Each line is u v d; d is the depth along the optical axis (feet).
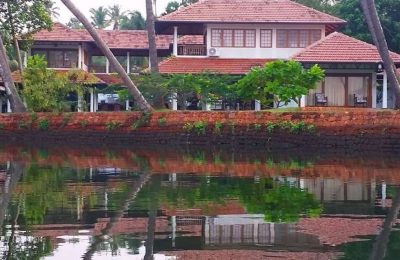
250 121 90.63
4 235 29.04
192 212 35.45
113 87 112.47
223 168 61.72
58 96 111.65
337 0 193.77
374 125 82.43
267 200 40.01
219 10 123.13
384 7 151.74
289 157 75.97
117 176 54.65
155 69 110.01
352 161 70.08
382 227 30.99
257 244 27.30
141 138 98.27
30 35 124.57
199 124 93.56
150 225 31.58
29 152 85.30
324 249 26.22
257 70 93.20
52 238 28.43
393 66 94.79
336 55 110.22
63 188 46.32
